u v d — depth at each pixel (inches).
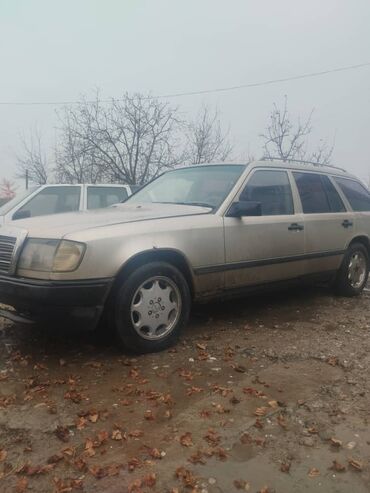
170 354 165.6
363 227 262.7
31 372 149.7
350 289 256.2
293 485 98.8
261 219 201.5
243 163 212.5
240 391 139.2
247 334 189.8
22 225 162.2
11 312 162.4
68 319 151.3
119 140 861.2
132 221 164.9
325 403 133.3
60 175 958.4
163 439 113.9
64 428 117.3
